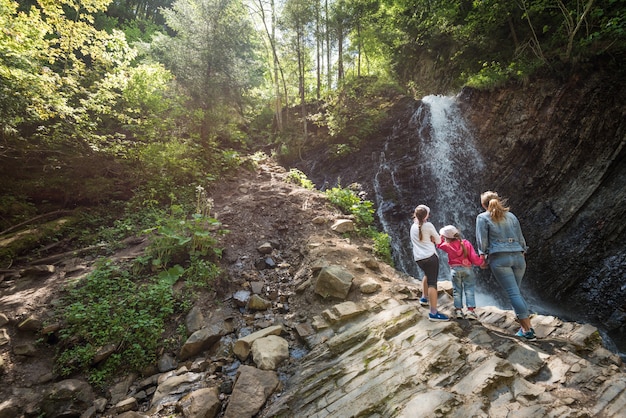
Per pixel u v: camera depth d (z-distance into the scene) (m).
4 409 2.91
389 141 12.99
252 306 4.59
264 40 16.92
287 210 7.73
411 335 3.48
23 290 4.61
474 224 10.03
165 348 3.82
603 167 7.84
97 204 7.86
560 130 8.73
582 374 2.78
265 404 2.98
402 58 18.69
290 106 17.83
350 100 15.06
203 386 3.25
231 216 7.19
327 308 4.50
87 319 3.89
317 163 13.91
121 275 4.85
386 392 2.77
